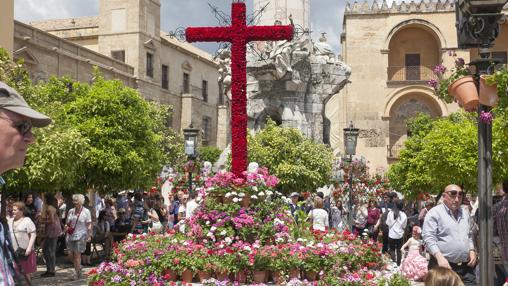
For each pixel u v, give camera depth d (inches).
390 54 1882.4
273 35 420.5
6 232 95.4
